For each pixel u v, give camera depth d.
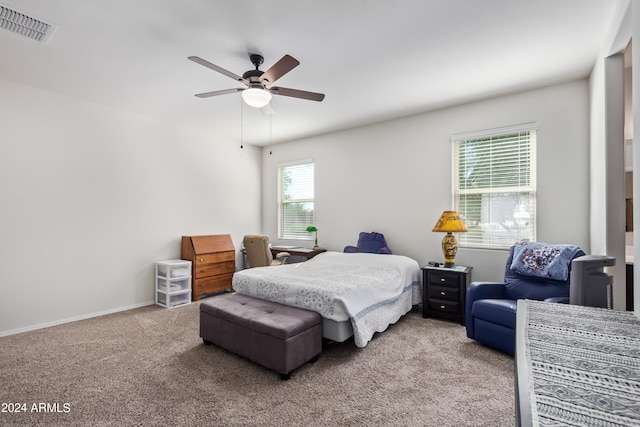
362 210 4.72
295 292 2.75
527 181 3.51
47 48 2.58
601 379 0.72
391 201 4.43
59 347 2.81
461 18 2.21
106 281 3.88
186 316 3.73
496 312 2.63
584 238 3.17
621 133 2.41
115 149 3.98
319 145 5.23
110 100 3.71
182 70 2.97
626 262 2.53
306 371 2.36
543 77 3.14
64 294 3.52
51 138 3.46
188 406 1.93
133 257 4.14
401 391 2.08
